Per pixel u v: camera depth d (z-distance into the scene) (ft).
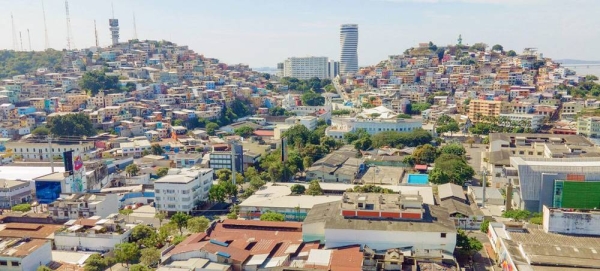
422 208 520.01
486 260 536.42
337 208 554.46
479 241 574.15
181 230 622.54
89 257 516.32
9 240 529.04
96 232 570.87
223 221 590.14
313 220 524.11
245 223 576.20
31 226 611.47
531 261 446.19
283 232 556.10
